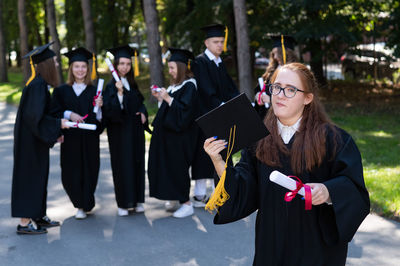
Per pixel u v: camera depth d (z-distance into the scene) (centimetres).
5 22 2959
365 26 1377
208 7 1452
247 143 209
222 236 443
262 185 209
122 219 498
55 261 394
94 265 384
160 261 389
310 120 206
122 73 512
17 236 453
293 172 203
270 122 214
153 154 512
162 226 473
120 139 504
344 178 192
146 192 604
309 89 204
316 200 184
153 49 1282
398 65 1592
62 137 464
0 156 801
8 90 1978
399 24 1157
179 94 502
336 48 1340
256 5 1391
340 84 1661
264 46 1330
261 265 209
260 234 209
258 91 532
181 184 502
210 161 529
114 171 509
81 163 494
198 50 1568
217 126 209
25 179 455
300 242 202
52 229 470
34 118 441
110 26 2189
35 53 445
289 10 1191
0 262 393
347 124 992
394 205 471
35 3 2905
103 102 497
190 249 413
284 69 207
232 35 1529
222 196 211
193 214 510
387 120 1033
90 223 486
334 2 1112
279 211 204
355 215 191
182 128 493
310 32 1141
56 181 646
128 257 399
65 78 2198
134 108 514
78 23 2244
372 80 1703
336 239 197
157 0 1847
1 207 539
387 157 685
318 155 199
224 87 547
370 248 394
